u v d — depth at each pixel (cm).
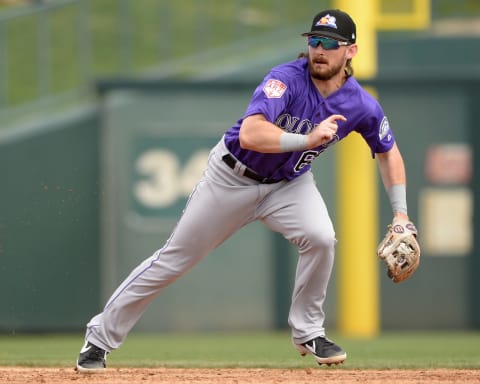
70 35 5003
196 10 5328
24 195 4328
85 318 4316
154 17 5312
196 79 4397
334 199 4362
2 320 4244
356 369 2139
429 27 4897
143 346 3353
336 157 4359
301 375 1936
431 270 4422
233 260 4338
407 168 4450
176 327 4309
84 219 4356
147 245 4328
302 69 1834
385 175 1975
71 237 4341
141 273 1931
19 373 1991
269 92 1786
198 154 4350
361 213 4241
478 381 1825
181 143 4344
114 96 4353
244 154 1859
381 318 4391
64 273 4319
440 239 4434
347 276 4259
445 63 4906
